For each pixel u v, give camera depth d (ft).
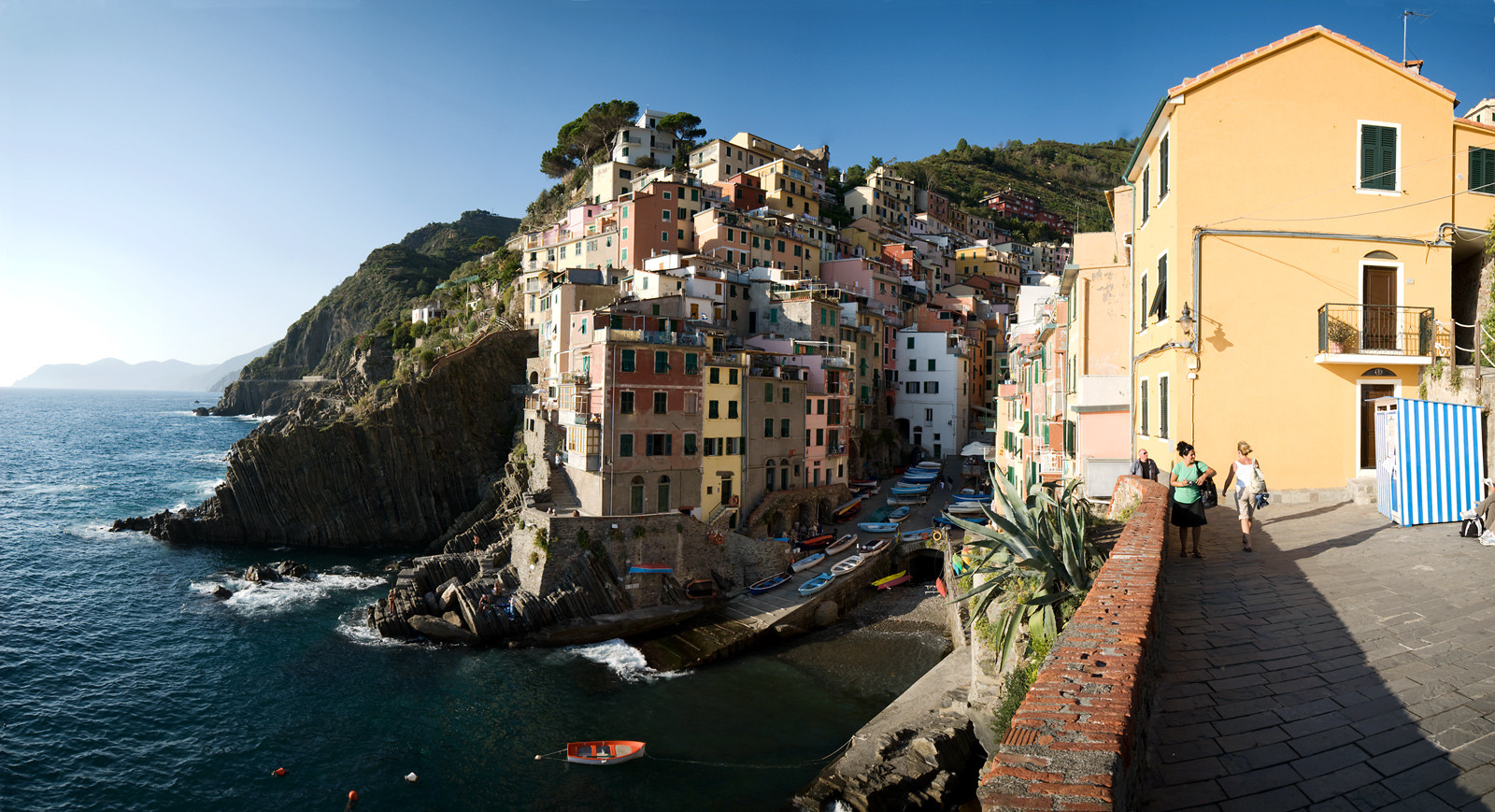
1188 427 76.33
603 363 182.70
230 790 108.78
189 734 123.65
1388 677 30.68
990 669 76.64
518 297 355.36
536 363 284.61
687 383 193.77
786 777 106.83
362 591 200.23
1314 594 42.45
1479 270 82.17
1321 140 77.82
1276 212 77.20
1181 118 78.48
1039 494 60.85
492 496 256.32
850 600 176.65
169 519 256.52
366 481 265.13
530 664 147.02
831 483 242.99
